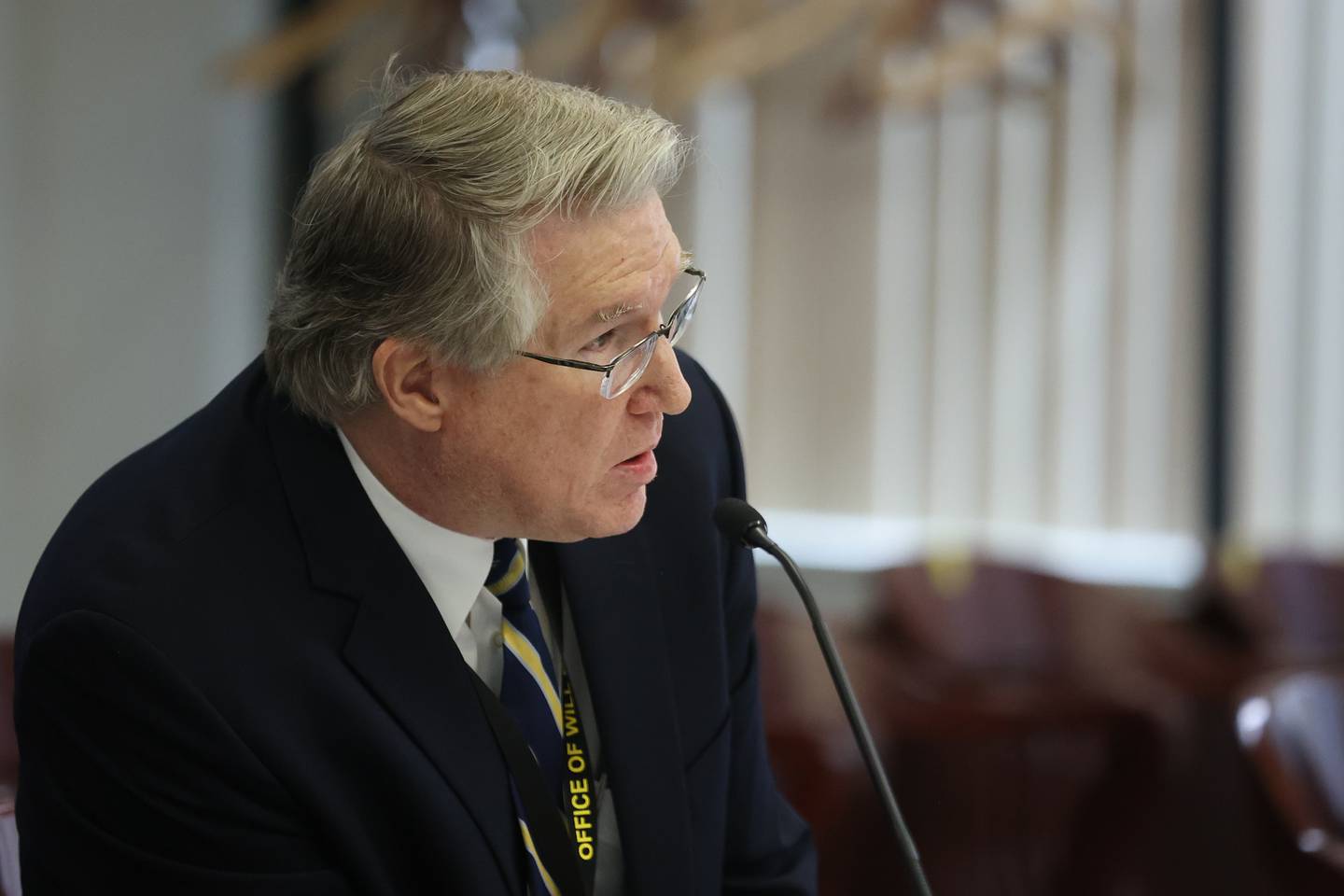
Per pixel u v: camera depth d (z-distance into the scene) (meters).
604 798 2.32
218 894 1.93
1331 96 8.16
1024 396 8.64
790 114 8.74
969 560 6.84
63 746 1.95
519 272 1.85
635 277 1.91
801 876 2.63
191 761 1.91
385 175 1.90
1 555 8.01
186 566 1.99
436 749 2.04
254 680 1.95
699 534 2.46
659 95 6.57
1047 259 8.55
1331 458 8.30
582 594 2.32
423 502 2.09
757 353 8.92
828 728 4.70
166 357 8.45
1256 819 4.10
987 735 6.21
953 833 6.96
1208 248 8.40
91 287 8.23
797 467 8.96
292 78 8.05
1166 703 6.68
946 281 8.70
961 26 7.94
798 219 8.83
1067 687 6.46
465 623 2.21
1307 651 6.78
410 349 1.92
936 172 8.66
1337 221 8.20
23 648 2.01
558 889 2.13
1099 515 8.59
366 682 2.02
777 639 5.34
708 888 2.38
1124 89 8.34
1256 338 8.38
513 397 1.93
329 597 2.05
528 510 2.03
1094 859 6.46
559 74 6.55
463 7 6.60
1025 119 8.52
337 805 1.97
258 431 2.17
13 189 7.98
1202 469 8.50
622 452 2.04
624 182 1.87
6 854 2.55
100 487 2.17
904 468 8.83
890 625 6.67
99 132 8.23
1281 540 8.38
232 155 8.66
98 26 8.20
